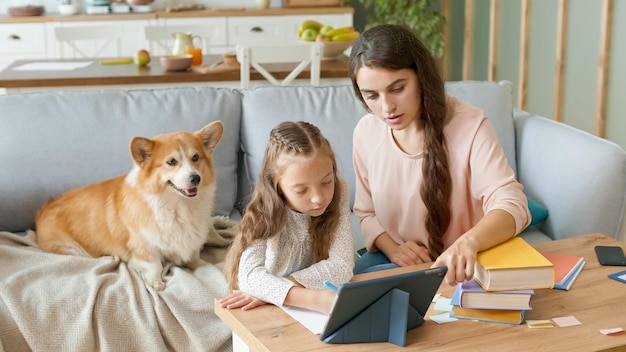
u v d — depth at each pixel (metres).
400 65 1.69
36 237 2.39
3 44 5.50
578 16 4.12
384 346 1.34
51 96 2.54
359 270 2.05
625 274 1.61
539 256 1.48
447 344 1.35
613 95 3.86
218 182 2.58
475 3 5.41
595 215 2.24
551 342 1.34
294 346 1.34
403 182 1.98
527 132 2.60
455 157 1.89
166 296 2.00
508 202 1.69
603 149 2.24
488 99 2.65
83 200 2.31
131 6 5.61
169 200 2.16
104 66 3.77
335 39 3.94
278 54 3.41
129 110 2.53
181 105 2.57
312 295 1.45
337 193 1.64
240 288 1.54
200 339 1.92
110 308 1.96
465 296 1.43
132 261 2.20
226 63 3.75
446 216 1.93
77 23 5.51
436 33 5.40
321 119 2.60
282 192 1.57
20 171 2.45
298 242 1.63
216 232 2.39
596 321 1.42
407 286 1.34
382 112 1.73
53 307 1.93
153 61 3.93
